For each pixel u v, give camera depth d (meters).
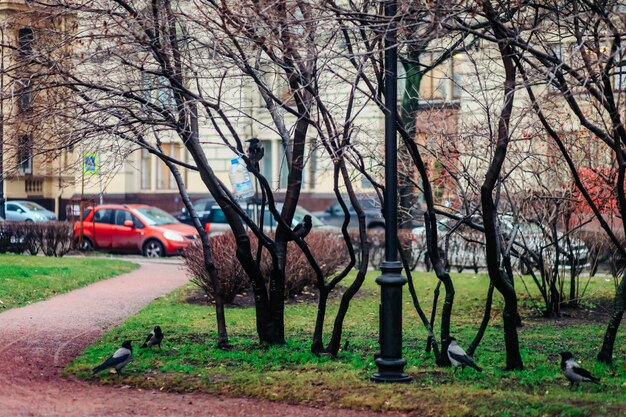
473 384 11.03
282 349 13.86
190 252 20.17
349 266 13.46
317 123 12.08
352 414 9.76
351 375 11.62
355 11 11.53
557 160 16.97
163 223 32.91
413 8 10.45
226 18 11.55
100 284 23.31
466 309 19.50
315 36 11.70
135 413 9.77
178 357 13.18
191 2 13.80
